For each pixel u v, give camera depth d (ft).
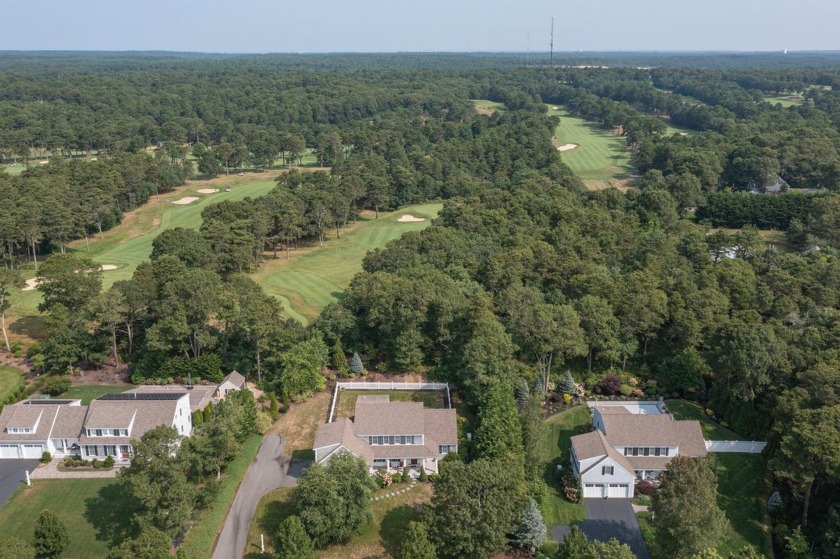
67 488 229.25
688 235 421.59
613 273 370.12
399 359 308.19
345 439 233.35
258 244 458.91
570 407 289.33
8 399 272.92
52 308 312.71
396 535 211.61
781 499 227.81
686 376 294.46
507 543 208.33
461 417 275.18
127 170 592.19
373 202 599.16
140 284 319.68
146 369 298.97
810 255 404.57
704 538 188.03
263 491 230.27
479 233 443.73
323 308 380.99
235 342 315.78
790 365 264.11
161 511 191.62
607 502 233.96
